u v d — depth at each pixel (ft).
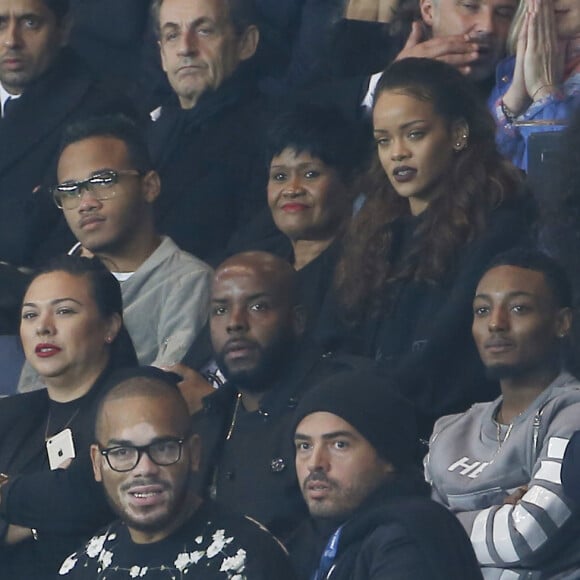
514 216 78.89
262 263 78.33
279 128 87.66
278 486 73.97
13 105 102.12
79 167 89.71
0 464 78.95
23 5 102.06
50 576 75.56
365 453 65.36
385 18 100.58
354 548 62.59
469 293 76.89
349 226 82.64
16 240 98.07
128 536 68.64
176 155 97.40
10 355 89.92
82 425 78.33
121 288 88.53
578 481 61.72
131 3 111.14
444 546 61.05
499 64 89.45
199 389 81.10
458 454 72.13
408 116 80.74
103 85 103.45
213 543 66.95
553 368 71.82
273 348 77.10
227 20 98.53
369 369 72.95
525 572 67.36
